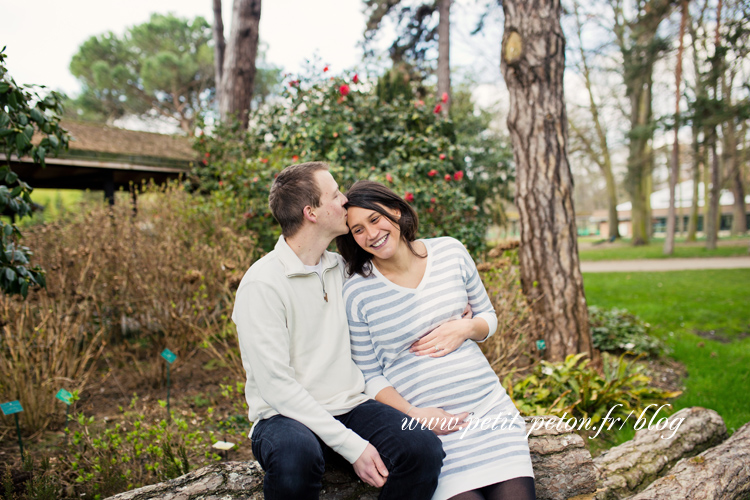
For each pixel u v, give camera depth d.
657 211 43.75
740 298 8.15
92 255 4.21
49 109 2.95
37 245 4.49
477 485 1.61
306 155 5.33
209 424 3.39
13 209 2.71
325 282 1.82
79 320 3.80
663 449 2.62
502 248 5.06
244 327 1.62
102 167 6.03
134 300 4.22
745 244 21.06
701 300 8.10
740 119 16.11
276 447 1.47
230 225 4.99
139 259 4.47
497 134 15.86
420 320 1.86
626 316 5.86
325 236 1.76
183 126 19.20
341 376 1.77
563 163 4.21
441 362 1.83
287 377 1.58
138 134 7.33
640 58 16.77
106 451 2.60
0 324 3.17
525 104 4.22
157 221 4.91
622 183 26.09
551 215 4.18
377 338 1.87
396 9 11.48
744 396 3.92
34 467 2.69
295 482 1.42
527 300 4.27
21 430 3.20
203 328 4.25
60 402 3.45
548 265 4.20
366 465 1.52
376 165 6.07
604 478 2.34
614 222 27.19
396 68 9.49
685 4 15.88
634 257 18.09
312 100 5.89
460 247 2.03
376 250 1.83
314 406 1.56
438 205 5.56
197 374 4.42
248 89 8.64
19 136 2.61
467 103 14.82
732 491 2.27
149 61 18.39
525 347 4.39
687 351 5.19
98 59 19.45
